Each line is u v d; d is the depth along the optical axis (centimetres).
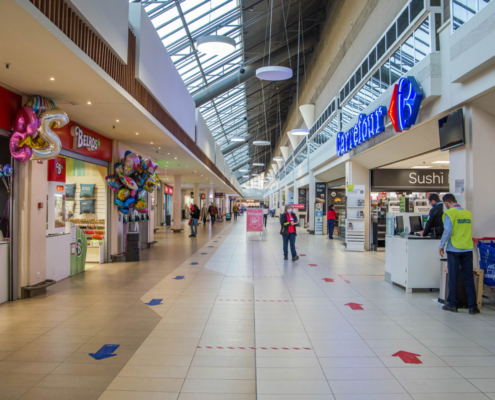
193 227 1612
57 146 517
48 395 259
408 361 319
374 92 911
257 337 378
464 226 469
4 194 508
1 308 480
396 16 753
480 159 518
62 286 613
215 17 1083
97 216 884
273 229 2119
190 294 562
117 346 353
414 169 1138
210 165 1747
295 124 2517
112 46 484
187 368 306
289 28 1531
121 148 924
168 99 812
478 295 479
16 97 514
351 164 1129
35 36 349
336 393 263
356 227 1099
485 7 448
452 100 549
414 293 571
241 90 1884
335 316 451
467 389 270
